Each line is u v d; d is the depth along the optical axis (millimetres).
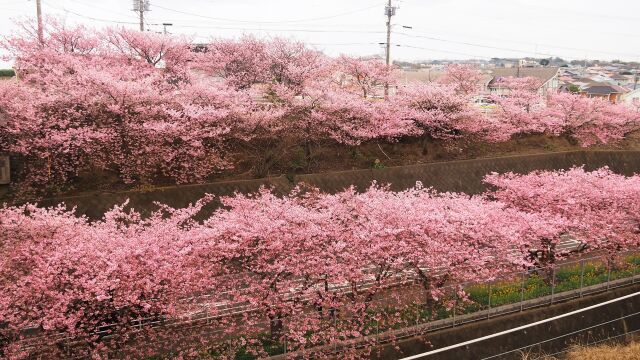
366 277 12664
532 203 17406
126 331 10805
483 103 40688
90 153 18141
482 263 12891
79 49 23922
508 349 13484
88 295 9945
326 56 29453
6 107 17562
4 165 17531
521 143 29703
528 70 56156
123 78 21219
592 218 15945
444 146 27094
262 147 22219
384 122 24328
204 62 27172
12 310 9961
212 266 11477
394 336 12312
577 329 14586
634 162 29172
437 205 15008
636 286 16281
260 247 11773
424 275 13203
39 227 11859
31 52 21266
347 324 12203
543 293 14875
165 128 18375
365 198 15055
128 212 17250
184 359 11102
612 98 58531
